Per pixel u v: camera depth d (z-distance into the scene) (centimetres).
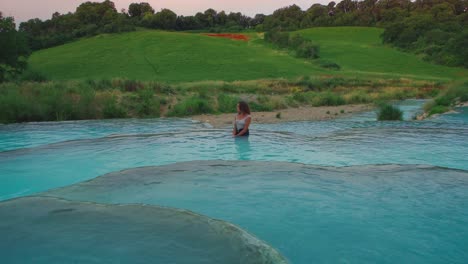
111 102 1756
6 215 367
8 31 3253
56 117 1584
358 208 412
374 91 3331
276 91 3050
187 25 10312
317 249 321
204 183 503
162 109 1950
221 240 314
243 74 4594
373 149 764
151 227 340
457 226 366
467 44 5891
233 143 852
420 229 360
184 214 371
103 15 9006
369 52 6456
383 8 10325
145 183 504
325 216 390
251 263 278
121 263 276
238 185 494
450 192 463
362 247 325
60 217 362
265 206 420
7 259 284
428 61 6038
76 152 763
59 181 577
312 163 656
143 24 9694
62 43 7375
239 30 10331
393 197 446
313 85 3431
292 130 1250
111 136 953
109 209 385
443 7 9281
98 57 5472
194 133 1002
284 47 6719
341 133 990
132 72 4634
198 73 4625
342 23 10006
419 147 781
